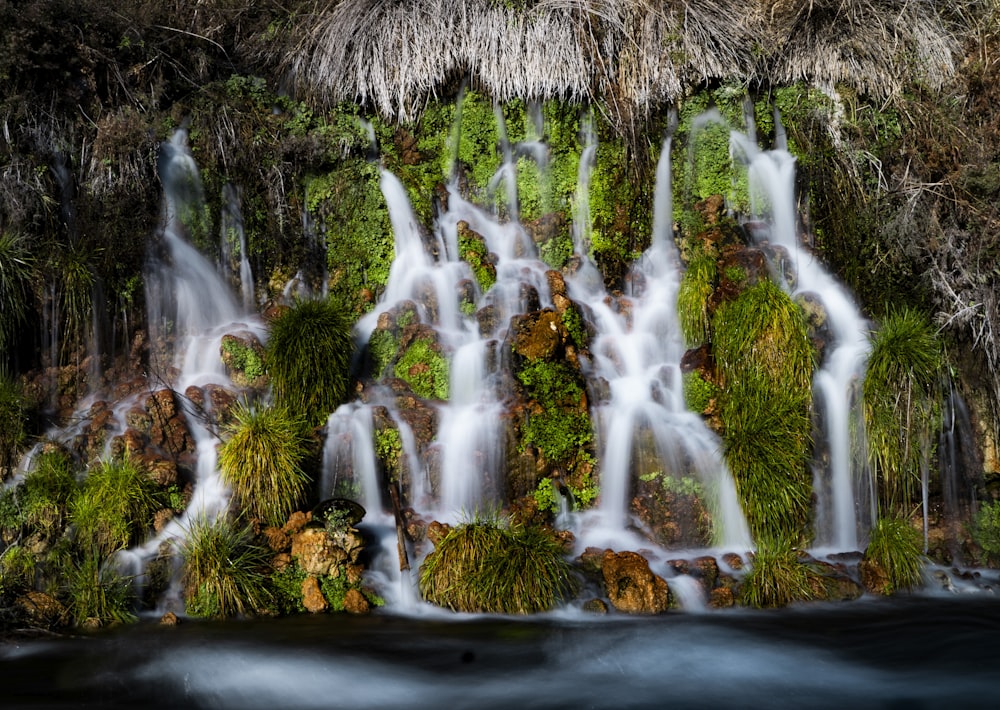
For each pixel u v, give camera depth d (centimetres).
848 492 976
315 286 1160
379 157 1194
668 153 1193
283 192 1157
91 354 1016
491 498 937
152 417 919
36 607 761
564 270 1165
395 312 1085
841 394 996
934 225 1107
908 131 1177
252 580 805
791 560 845
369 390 1012
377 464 952
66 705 619
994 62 1177
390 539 888
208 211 1127
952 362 1040
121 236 1050
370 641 739
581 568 841
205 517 834
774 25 1207
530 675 682
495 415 958
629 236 1177
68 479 855
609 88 1193
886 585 859
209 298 1107
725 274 1053
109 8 1120
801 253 1144
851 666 704
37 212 1016
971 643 744
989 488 1014
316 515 848
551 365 991
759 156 1189
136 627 764
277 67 1233
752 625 780
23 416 916
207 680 666
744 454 923
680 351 1055
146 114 1121
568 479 960
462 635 752
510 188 1205
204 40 1216
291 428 908
